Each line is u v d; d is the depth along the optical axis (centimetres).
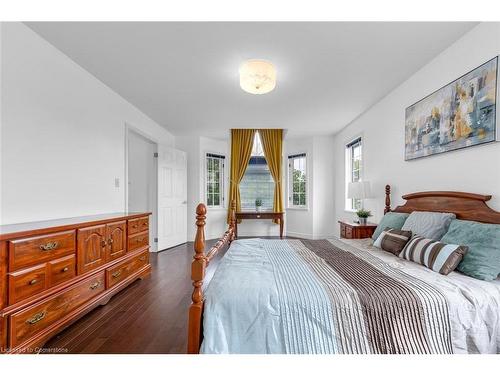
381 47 217
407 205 260
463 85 198
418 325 123
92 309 222
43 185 213
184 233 513
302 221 562
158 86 299
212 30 196
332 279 146
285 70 258
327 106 361
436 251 169
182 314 214
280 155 565
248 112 390
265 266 171
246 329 121
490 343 128
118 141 324
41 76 210
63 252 182
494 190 177
